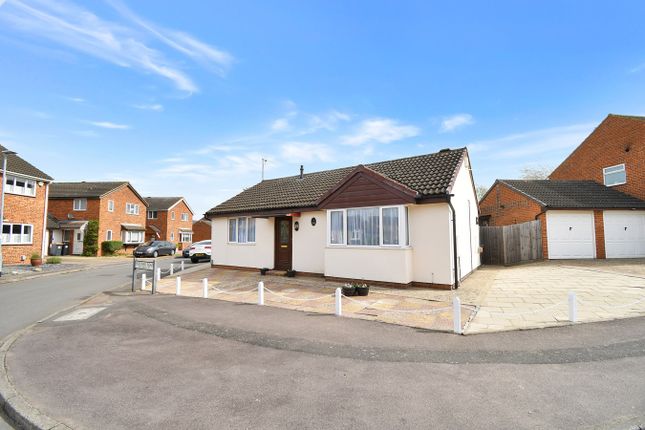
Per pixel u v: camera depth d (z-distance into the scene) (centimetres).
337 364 511
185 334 677
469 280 1248
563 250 1762
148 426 356
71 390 442
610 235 1772
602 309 770
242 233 1669
